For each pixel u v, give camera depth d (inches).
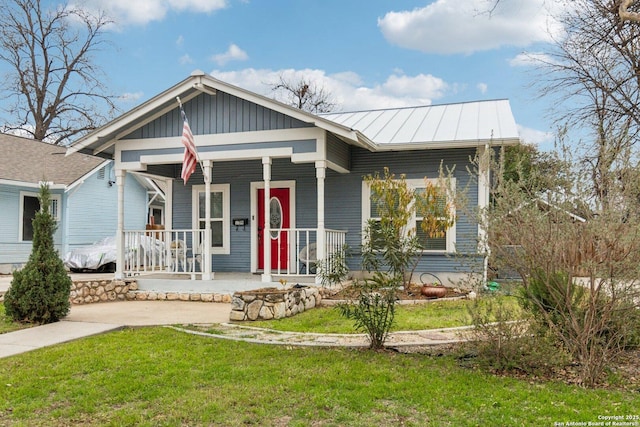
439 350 244.7
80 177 682.2
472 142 414.0
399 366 214.2
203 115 439.2
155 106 427.8
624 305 194.5
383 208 417.4
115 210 781.3
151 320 328.8
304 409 167.3
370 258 259.6
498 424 153.9
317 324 314.5
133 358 228.8
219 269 518.0
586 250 185.2
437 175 451.8
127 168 458.9
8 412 168.1
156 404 173.0
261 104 406.3
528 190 195.8
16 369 214.1
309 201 491.5
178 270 485.4
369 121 542.3
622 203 178.2
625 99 539.5
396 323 303.1
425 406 169.2
